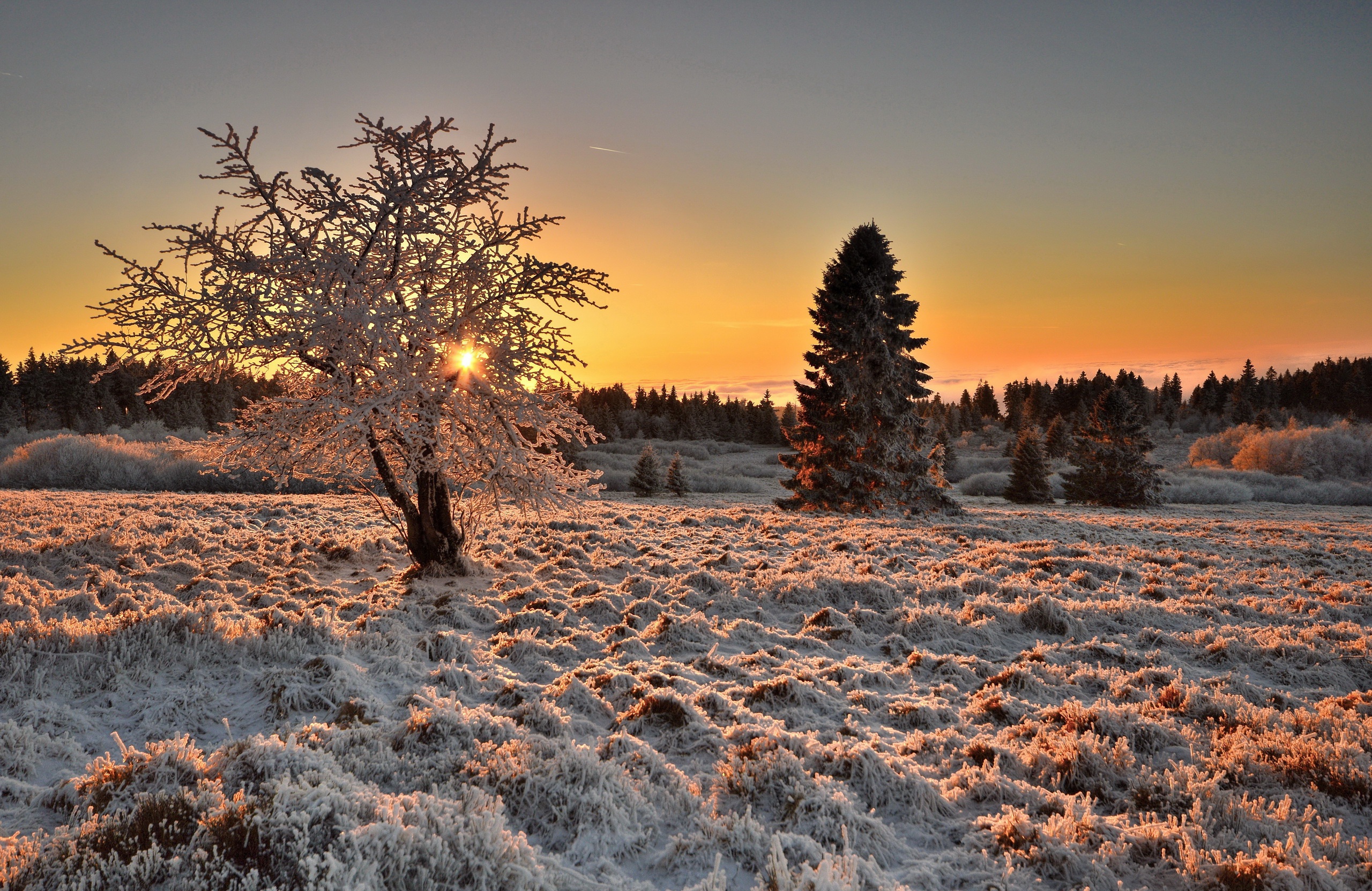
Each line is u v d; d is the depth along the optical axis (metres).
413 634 8.59
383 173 10.48
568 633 9.11
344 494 29.95
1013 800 4.92
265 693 6.09
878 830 4.40
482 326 11.09
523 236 11.32
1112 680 7.39
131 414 89.06
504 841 3.63
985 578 12.03
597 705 6.43
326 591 10.63
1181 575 13.66
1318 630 9.38
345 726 5.46
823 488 31.00
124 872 3.21
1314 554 17.59
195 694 5.98
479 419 11.09
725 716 6.23
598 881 3.78
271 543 14.32
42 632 6.44
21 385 92.88
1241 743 5.45
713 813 4.51
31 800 4.20
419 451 10.69
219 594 10.00
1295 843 4.07
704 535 18.45
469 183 10.87
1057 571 13.45
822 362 31.16
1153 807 4.77
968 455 111.94
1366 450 68.75
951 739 5.95
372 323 9.77
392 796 4.06
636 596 11.30
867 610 10.21
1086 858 4.10
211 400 91.38
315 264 10.14
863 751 5.21
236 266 9.88
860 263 30.80
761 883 3.79
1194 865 3.93
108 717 5.64
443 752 4.90
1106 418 51.31
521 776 4.58
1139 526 26.05
